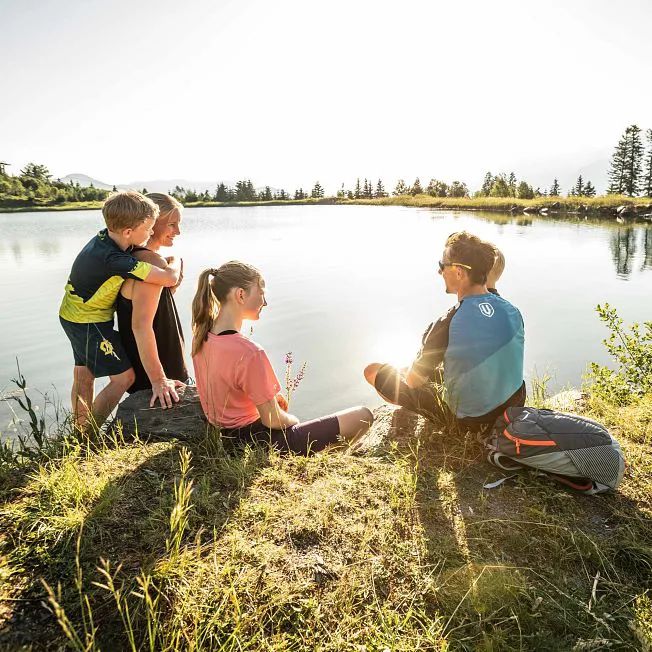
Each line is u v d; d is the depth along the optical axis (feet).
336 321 26.48
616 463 7.46
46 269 44.24
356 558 6.16
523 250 54.13
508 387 8.45
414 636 5.21
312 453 8.84
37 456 8.24
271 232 81.56
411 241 65.62
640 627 5.26
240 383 8.43
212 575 5.67
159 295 9.87
